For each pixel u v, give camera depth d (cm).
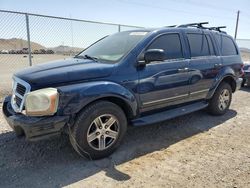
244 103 749
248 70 941
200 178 340
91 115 361
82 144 362
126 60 407
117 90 383
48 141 438
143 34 454
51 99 331
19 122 336
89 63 408
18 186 320
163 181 333
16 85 379
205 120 576
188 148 431
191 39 519
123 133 403
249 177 345
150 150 421
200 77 523
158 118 457
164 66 451
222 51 597
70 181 331
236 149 430
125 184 325
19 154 397
